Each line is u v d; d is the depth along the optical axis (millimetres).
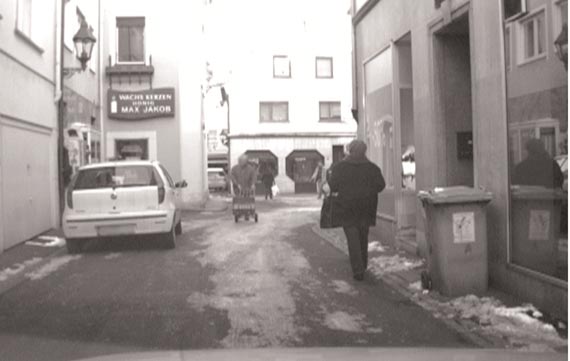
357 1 14547
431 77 9812
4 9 12008
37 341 5895
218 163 56688
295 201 32688
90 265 10617
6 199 12227
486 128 7969
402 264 9633
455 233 7238
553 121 6395
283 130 45062
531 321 6055
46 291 8391
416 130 10539
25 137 13570
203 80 26797
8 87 12289
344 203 8859
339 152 45875
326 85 45562
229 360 2002
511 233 7336
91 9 21094
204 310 7094
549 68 6461
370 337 5875
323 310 7031
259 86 44938
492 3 7688
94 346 5695
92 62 21125
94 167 12297
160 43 23141
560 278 6273
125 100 22812
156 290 8297
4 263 10570
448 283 7277
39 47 14266
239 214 18516
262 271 9703
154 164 12531
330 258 11023
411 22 10695
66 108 17016
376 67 13031
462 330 6027
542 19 6602
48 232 15008
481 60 8055
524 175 7004
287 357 2029
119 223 12000
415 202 11148
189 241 13789
